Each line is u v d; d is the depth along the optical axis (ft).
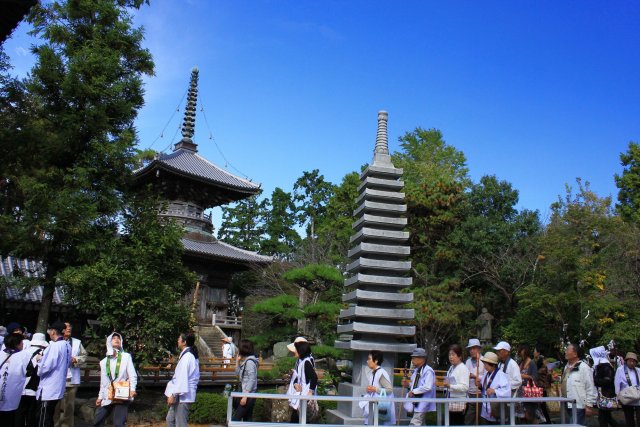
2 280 61.93
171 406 35.68
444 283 122.62
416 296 120.57
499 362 34.68
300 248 165.99
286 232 220.23
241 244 229.86
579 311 99.25
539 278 117.70
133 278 57.98
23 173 57.21
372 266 47.44
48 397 35.27
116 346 36.65
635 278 97.55
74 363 42.83
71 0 62.69
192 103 155.02
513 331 110.73
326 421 49.55
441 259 131.23
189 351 36.14
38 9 61.87
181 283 65.82
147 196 67.77
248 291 175.73
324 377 67.97
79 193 57.57
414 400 26.78
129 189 67.72
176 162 135.64
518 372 33.81
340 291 76.38
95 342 60.13
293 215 223.92
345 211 163.73
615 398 41.16
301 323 74.74
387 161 51.29
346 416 43.47
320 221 213.25
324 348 61.82
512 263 126.41
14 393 32.86
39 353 38.42
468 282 139.64
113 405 36.04
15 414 34.12
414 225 130.72
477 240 131.64
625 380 40.91
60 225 56.29
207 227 148.05
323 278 66.54
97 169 60.39
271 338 66.64
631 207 152.87
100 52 61.77
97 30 63.16
